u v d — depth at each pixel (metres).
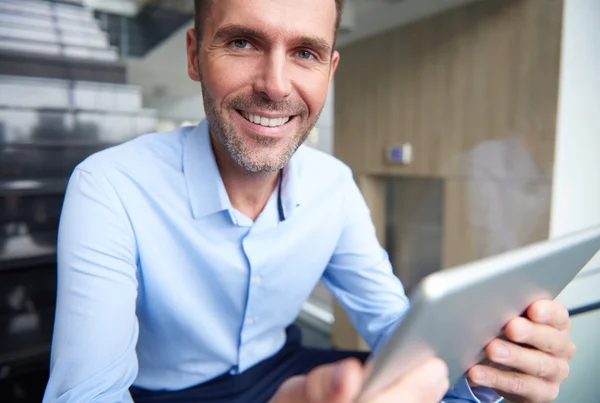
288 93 0.65
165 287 0.73
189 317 0.76
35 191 1.79
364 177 2.33
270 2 0.60
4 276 1.69
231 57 0.64
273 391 0.79
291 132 0.70
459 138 1.78
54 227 1.89
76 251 0.61
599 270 1.03
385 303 0.87
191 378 0.82
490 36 1.63
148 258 0.71
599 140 1.57
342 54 2.38
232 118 0.67
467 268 0.33
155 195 0.71
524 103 1.52
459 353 0.44
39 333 1.67
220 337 0.80
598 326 0.78
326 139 2.62
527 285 0.43
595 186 1.58
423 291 0.29
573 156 1.48
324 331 2.71
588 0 1.45
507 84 1.58
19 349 1.55
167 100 4.48
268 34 0.62
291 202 0.79
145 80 4.13
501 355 0.51
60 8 2.11
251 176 0.75
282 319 0.89
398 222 2.41
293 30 0.62
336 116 2.49
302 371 0.84
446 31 1.80
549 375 0.55
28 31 2.02
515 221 1.58
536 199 1.51
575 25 1.42
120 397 0.58
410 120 2.01
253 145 0.69
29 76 1.98
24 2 2.01
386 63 2.11
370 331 0.88
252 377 0.83
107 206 0.65
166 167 0.74
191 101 4.53
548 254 0.41
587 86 1.49
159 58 3.18
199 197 0.73
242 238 0.77
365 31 2.13
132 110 2.15
